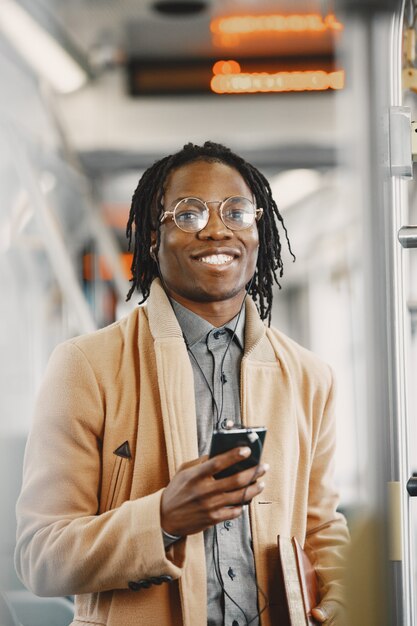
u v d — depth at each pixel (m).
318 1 5.43
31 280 5.75
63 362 2.29
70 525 2.16
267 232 2.52
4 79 5.70
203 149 2.39
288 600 2.18
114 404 2.25
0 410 4.86
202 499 2.00
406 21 2.07
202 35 5.91
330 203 7.55
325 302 8.75
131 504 2.10
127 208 7.71
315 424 2.44
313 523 2.43
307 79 6.06
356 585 1.91
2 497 4.19
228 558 2.21
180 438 2.20
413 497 1.98
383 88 1.94
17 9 5.14
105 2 5.41
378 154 1.94
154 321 2.32
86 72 5.95
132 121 6.75
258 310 2.61
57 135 6.29
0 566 3.66
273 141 6.82
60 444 2.23
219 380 2.32
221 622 2.18
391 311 1.95
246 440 1.96
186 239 2.28
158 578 2.09
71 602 3.61
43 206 5.59
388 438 1.92
